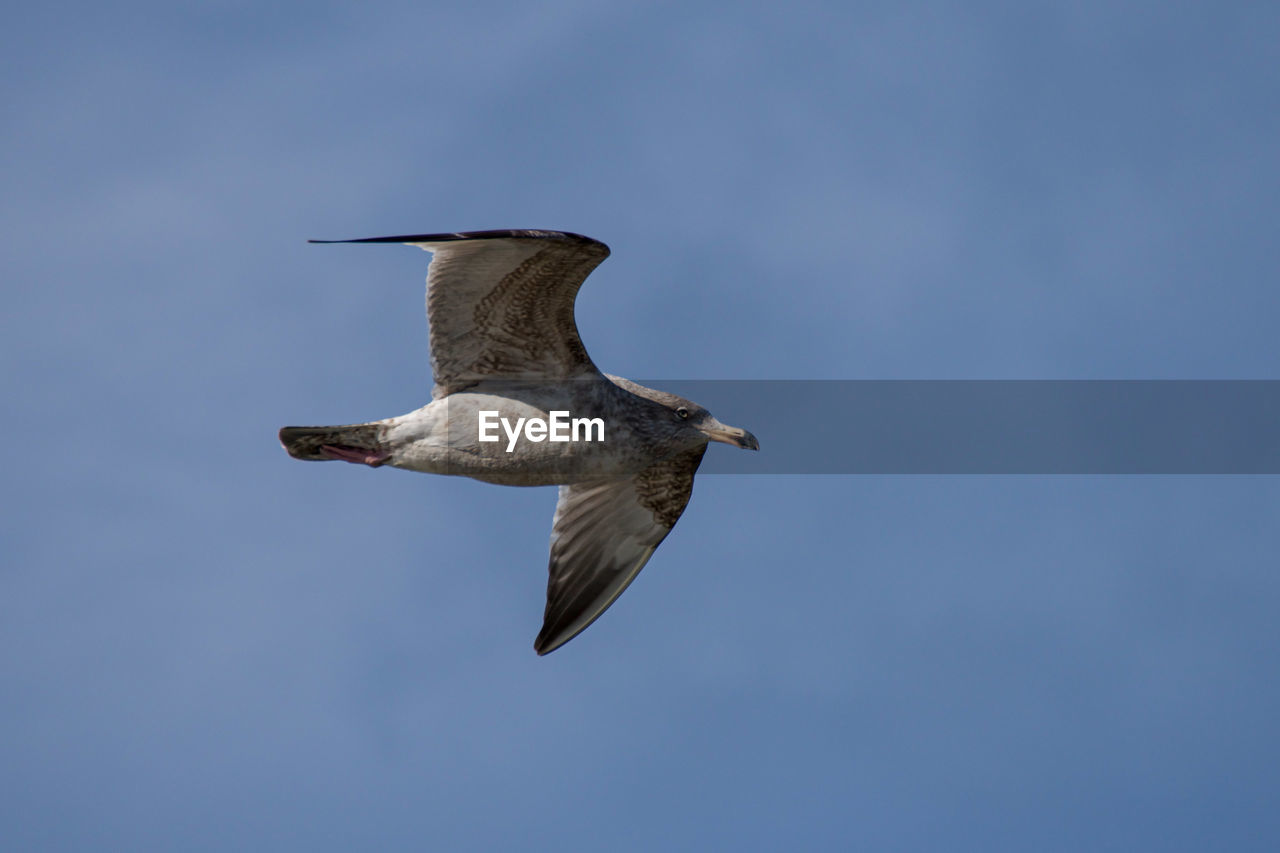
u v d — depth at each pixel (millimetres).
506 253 13922
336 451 15492
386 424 15367
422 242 13359
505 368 15273
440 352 15031
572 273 14164
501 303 14586
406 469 15562
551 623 17453
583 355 15375
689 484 17266
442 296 14578
